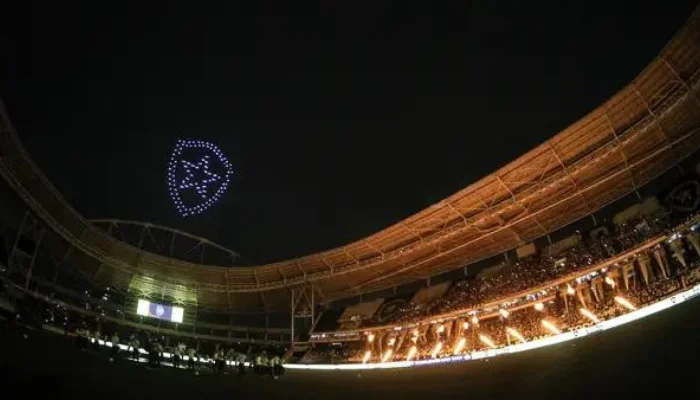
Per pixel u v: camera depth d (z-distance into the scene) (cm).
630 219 2864
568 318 2762
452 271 3812
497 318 3128
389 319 3662
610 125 2598
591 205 3073
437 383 3148
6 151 2555
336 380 3447
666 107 2417
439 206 3114
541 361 2712
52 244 3297
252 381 3506
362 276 3812
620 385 2414
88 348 3017
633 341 2359
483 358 2891
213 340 3991
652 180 2905
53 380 2834
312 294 3919
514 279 3209
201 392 3431
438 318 3247
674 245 2394
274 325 4300
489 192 3009
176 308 4025
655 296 2402
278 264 3744
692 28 2158
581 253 2962
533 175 2889
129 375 3181
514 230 3278
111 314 3641
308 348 3831
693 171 2684
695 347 2170
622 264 2584
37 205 2858
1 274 2727
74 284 3606
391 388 3309
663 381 2273
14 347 2636
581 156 2759
